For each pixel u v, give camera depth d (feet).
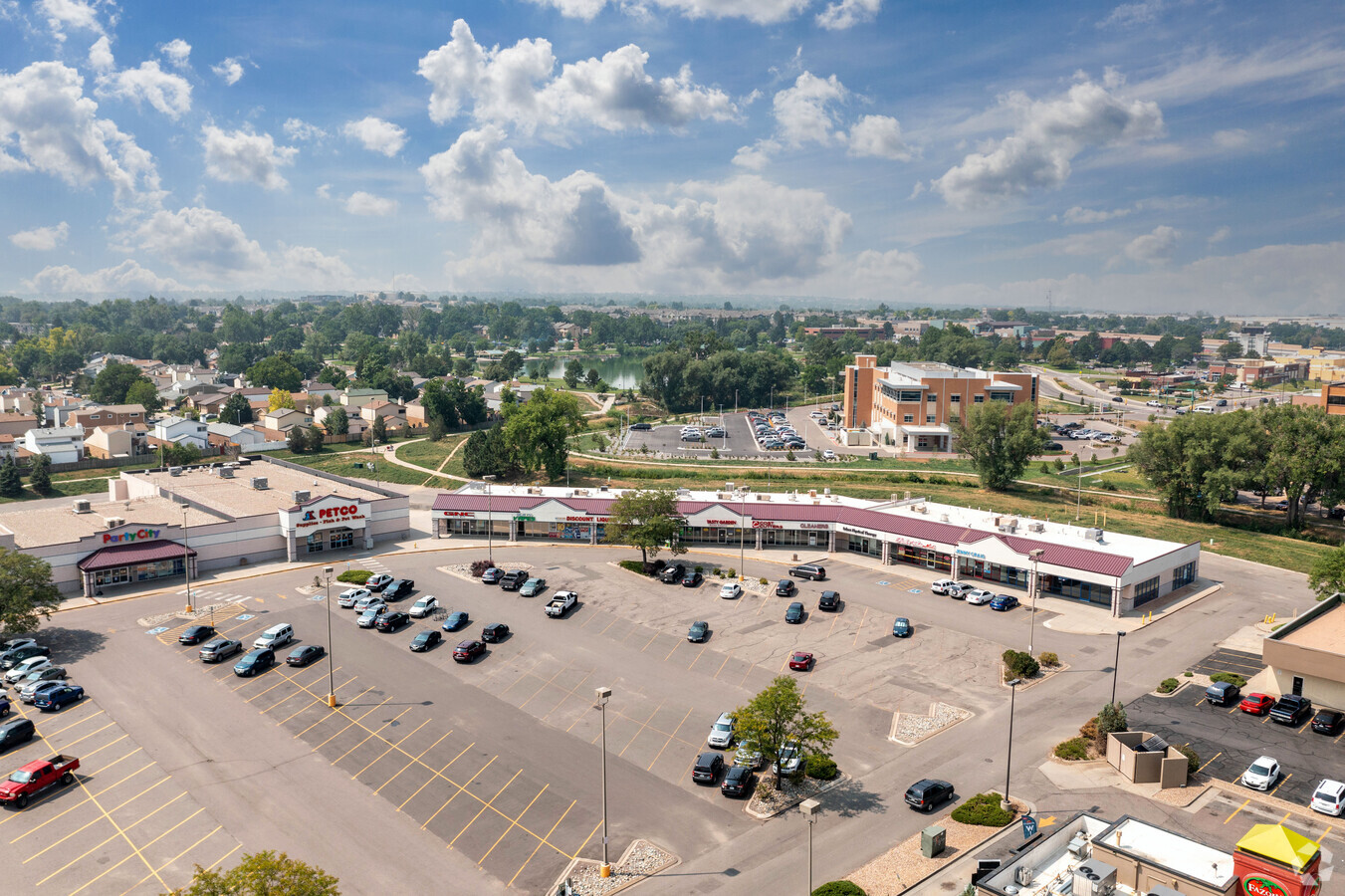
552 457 541.75
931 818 178.50
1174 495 454.40
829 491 504.84
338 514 370.12
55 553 307.17
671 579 331.77
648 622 290.35
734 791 186.80
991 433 513.86
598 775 196.95
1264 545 391.04
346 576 333.21
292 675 246.88
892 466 592.19
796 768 195.72
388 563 356.18
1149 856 124.77
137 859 164.66
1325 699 224.12
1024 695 235.81
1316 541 411.13
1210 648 267.80
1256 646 268.62
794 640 274.57
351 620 290.97
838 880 156.25
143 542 328.08
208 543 342.44
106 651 260.83
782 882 157.79
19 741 206.49
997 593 317.63
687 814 181.57
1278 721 219.00
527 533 398.42
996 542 323.16
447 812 181.68
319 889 125.08
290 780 193.47
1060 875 126.62
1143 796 185.37
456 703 231.71
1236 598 315.37
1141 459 465.06
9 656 249.55
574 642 273.13
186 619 287.28
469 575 341.00
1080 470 586.45
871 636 277.64
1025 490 519.19
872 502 391.86
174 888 156.04
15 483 535.19
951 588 315.78
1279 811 179.01
